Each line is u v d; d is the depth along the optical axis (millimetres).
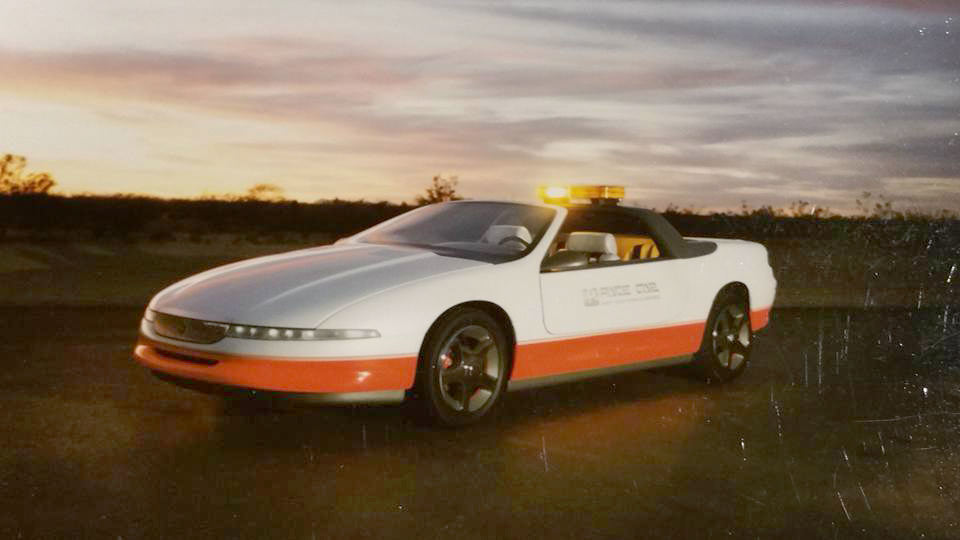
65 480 4137
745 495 4250
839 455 5027
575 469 4578
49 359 7016
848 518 3980
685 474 4559
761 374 7480
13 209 29281
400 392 4938
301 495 4027
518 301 5469
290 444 4840
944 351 8781
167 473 4285
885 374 7531
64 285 12820
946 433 5605
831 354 8516
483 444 4984
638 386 6836
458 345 5254
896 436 5492
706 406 6184
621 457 4828
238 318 4766
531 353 5562
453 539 3557
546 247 5840
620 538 3631
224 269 5656
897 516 4027
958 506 4195
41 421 5168
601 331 5969
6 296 11164
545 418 5664
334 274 5207
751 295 7199
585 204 6746
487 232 6066
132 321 9305
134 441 4812
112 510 3762
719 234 24406
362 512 3832
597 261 6152
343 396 4758
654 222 6730
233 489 4078
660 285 6441
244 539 3484
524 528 3707
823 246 23203
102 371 6617
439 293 5059
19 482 4086
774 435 5430
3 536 3438
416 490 4152
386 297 4895
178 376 4934
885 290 15398
